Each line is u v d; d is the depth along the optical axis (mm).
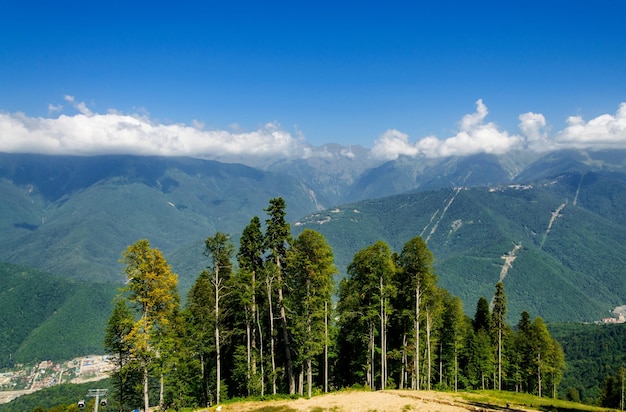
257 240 44875
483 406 35312
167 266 37219
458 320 63781
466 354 69625
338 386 60969
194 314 47531
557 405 47750
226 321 49781
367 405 33344
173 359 40469
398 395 38656
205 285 47250
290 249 43406
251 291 43938
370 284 46188
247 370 46219
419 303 48062
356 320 51094
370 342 48719
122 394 50219
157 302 37000
